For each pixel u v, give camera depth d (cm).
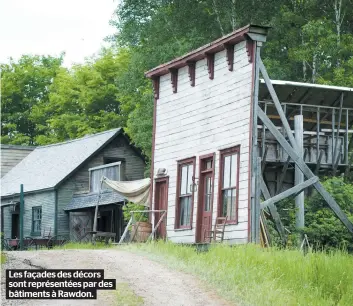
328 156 2994
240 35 2723
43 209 4841
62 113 6888
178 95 3147
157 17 4744
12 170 5519
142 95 4719
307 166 2845
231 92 2812
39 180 4962
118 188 3725
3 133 7425
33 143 7388
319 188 2736
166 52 4569
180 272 1900
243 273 1797
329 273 1855
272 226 2817
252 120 2677
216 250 2177
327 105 3089
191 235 2981
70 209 4688
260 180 2655
